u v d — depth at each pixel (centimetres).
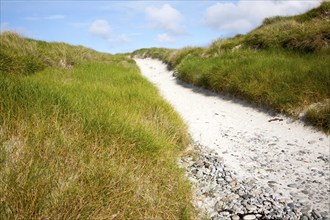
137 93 833
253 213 396
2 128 390
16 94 481
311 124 748
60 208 290
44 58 1403
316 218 379
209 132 791
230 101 1109
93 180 344
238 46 1792
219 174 516
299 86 889
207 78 1341
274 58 1268
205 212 397
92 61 1775
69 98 542
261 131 775
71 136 420
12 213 273
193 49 2322
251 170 539
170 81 1783
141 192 362
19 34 1507
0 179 301
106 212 308
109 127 471
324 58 1119
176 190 405
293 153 616
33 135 397
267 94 943
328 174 511
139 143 468
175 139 624
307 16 1788
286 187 469
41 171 324
